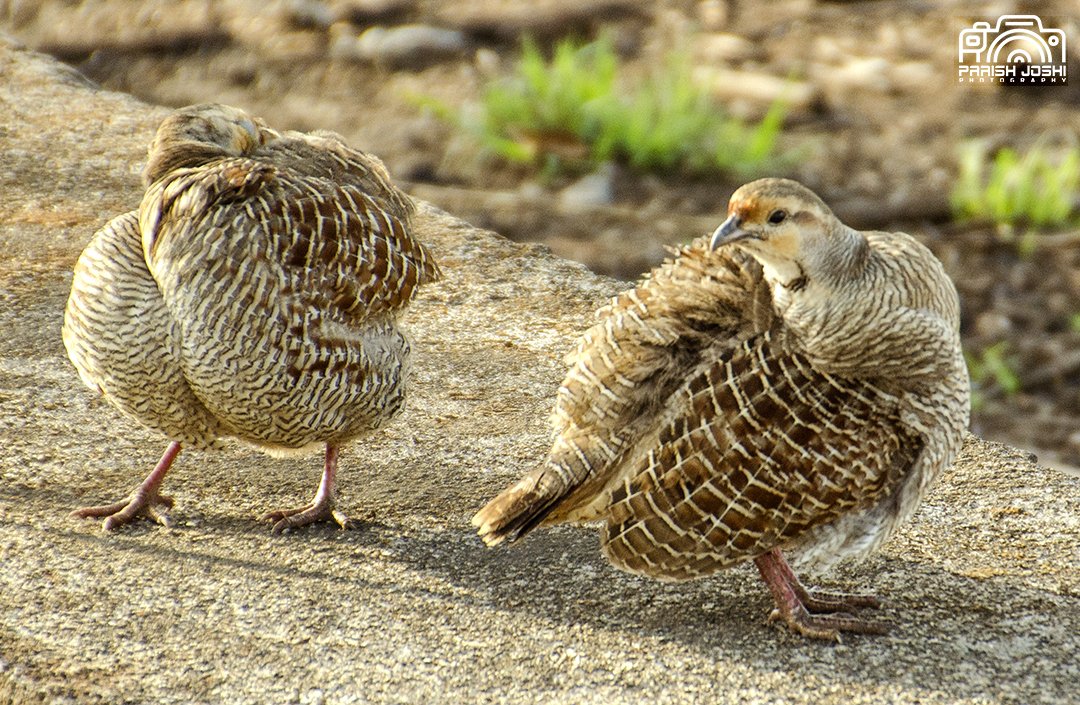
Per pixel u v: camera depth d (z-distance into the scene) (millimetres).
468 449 10656
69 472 10094
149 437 10656
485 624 8500
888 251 8273
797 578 8992
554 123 19328
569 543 9398
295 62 21703
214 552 9156
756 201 7723
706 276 8391
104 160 15805
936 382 8070
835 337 7855
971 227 17984
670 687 7945
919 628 8531
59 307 12602
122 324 8727
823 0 23484
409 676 7992
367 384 9227
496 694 7867
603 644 8336
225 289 8539
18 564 8859
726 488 7965
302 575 8938
